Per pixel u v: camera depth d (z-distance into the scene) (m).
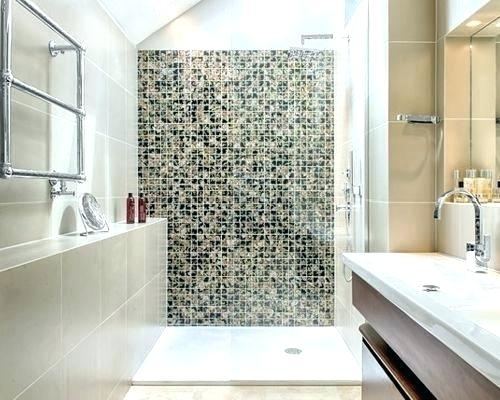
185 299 3.50
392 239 2.24
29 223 1.77
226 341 3.22
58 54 2.03
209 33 3.50
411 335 1.35
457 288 1.48
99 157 2.65
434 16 2.22
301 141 3.45
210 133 3.49
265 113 3.46
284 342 3.15
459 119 2.12
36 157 1.82
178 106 3.50
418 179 2.24
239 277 3.48
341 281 3.20
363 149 2.69
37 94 1.58
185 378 2.60
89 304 1.81
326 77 3.41
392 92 2.23
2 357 1.15
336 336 3.25
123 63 3.14
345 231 3.11
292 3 3.43
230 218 3.49
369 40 2.56
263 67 3.46
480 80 2.02
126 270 2.39
